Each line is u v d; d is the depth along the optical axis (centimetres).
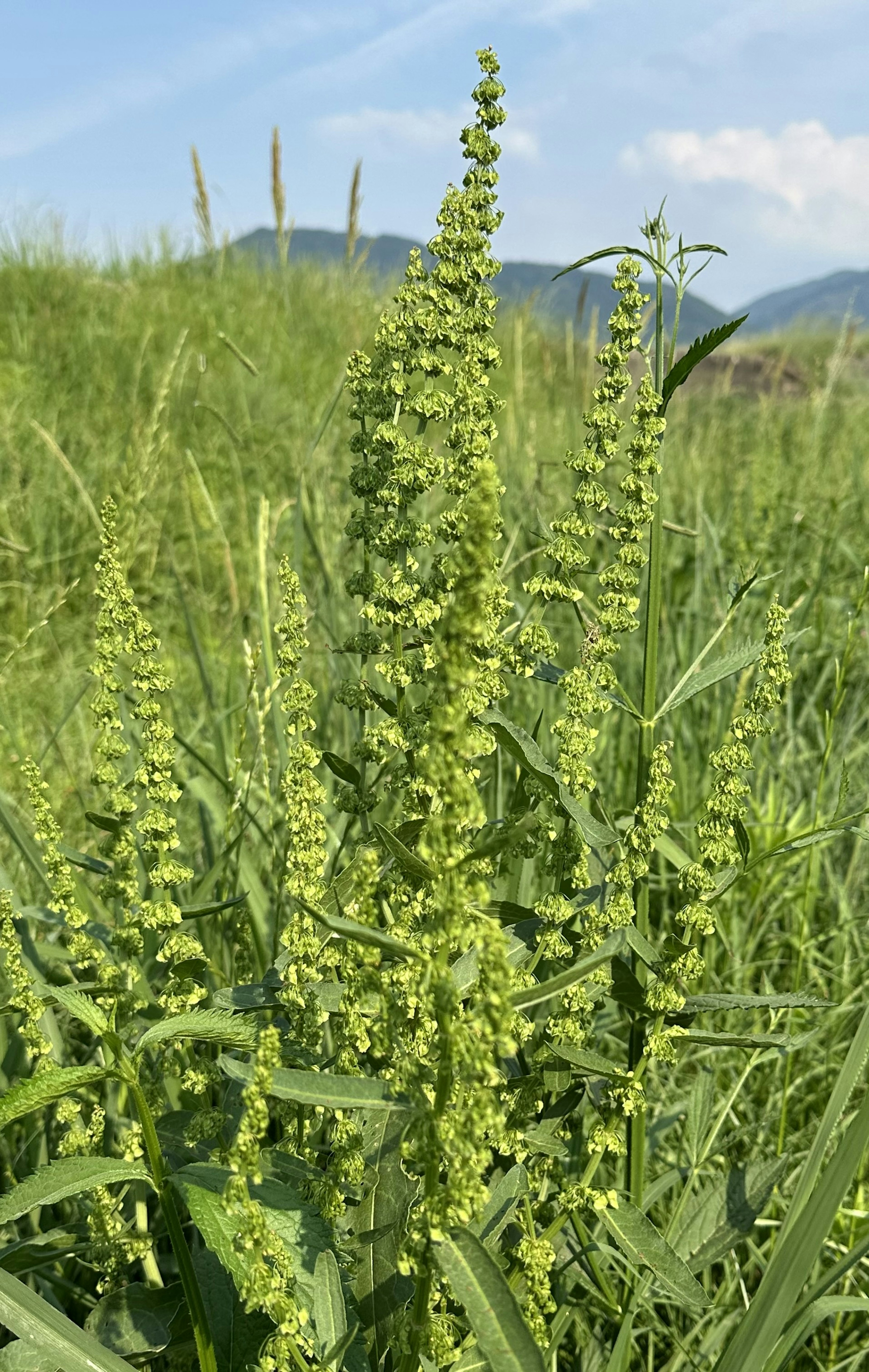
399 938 124
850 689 393
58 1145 177
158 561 499
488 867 141
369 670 263
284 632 142
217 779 229
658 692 343
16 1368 125
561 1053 131
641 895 164
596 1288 163
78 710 375
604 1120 144
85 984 150
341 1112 127
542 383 665
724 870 147
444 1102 101
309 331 971
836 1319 189
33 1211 179
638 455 144
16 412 634
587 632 149
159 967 204
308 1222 125
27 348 766
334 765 146
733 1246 158
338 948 136
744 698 301
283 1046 134
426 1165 102
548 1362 162
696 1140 174
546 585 145
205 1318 124
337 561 338
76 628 497
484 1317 97
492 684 138
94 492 552
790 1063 201
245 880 223
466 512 130
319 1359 118
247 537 368
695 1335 180
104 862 158
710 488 584
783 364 861
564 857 147
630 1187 164
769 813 309
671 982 137
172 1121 145
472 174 132
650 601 162
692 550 480
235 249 550
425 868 114
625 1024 235
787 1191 212
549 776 130
